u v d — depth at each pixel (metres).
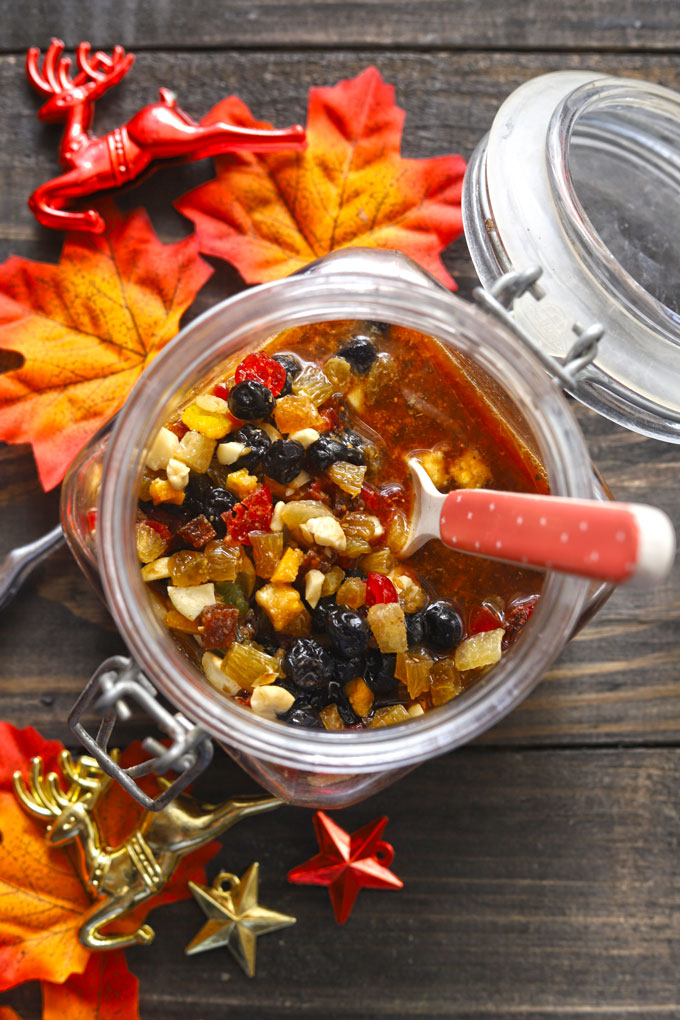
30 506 0.40
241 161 0.40
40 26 0.41
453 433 0.35
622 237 0.38
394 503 0.34
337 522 0.34
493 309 0.33
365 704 0.34
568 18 0.41
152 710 0.33
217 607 0.33
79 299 0.40
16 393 0.39
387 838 0.41
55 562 0.40
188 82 0.41
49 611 0.40
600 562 0.27
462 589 0.35
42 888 0.39
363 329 0.35
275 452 0.33
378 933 0.40
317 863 0.39
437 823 0.41
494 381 0.34
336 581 0.34
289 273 0.40
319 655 0.33
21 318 0.40
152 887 0.38
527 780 0.41
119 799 0.40
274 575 0.33
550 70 0.41
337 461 0.34
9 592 0.39
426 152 0.41
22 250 0.40
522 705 0.41
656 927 0.41
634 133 0.38
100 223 0.39
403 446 0.35
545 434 0.32
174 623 0.34
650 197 0.38
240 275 0.40
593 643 0.41
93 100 0.40
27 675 0.40
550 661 0.33
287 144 0.40
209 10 0.41
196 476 0.34
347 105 0.40
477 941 0.41
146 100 0.41
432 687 0.34
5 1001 0.39
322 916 0.40
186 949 0.40
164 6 0.41
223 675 0.34
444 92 0.41
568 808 0.41
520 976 0.40
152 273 0.40
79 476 0.36
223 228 0.40
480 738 0.41
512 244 0.35
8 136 0.40
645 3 0.41
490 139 0.36
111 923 0.39
